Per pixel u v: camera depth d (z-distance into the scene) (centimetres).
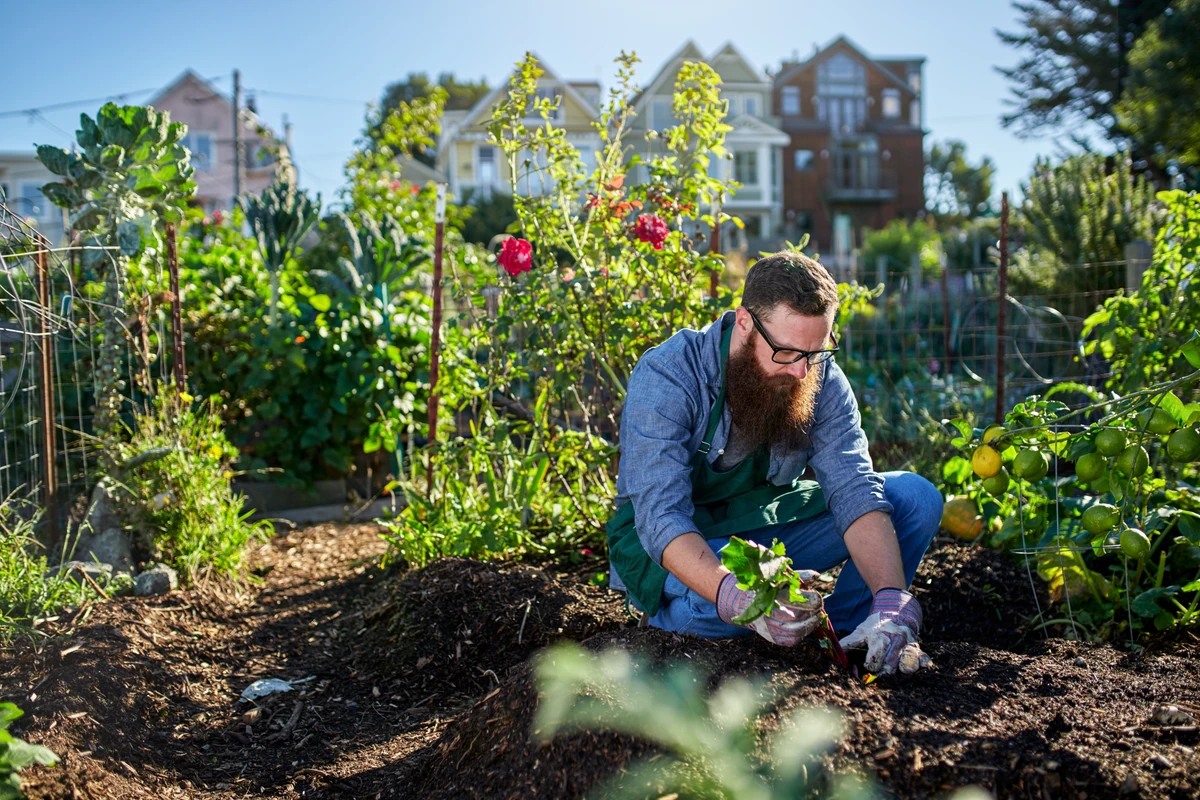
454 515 394
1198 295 345
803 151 4112
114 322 421
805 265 212
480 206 2739
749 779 152
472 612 306
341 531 511
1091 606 286
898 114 4309
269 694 279
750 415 226
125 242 419
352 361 557
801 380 221
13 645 268
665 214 406
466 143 3338
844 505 234
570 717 172
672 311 387
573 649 198
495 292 479
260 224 567
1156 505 283
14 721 222
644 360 241
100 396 417
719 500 248
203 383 566
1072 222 751
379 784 215
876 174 4144
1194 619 263
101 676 258
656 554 221
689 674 175
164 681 276
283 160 1140
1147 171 1404
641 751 163
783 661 198
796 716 172
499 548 378
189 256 625
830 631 202
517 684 194
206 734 251
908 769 160
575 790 163
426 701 277
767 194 3703
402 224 923
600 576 342
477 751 191
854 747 164
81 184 417
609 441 426
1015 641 286
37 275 382
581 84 3403
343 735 253
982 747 166
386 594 349
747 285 218
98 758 218
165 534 388
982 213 4691
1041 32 1934
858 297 410
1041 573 294
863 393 636
